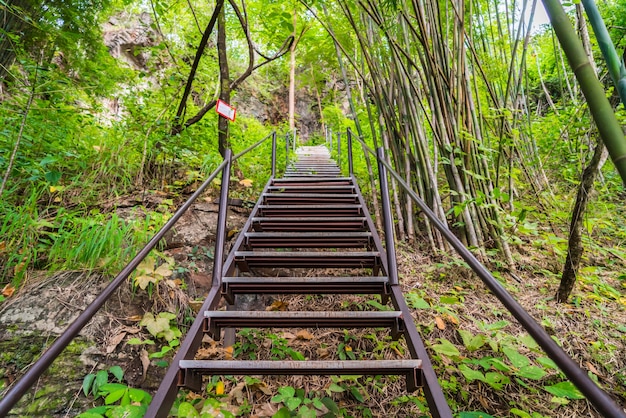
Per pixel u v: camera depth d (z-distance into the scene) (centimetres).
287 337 181
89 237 177
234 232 250
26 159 196
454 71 234
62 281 165
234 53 764
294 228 230
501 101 302
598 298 188
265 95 1066
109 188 254
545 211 270
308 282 146
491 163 266
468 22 263
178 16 395
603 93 50
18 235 177
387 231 154
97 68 281
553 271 226
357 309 201
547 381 147
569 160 299
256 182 355
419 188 260
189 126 327
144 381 141
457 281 218
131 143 282
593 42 283
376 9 230
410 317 124
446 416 88
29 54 237
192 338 114
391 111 285
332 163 499
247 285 147
